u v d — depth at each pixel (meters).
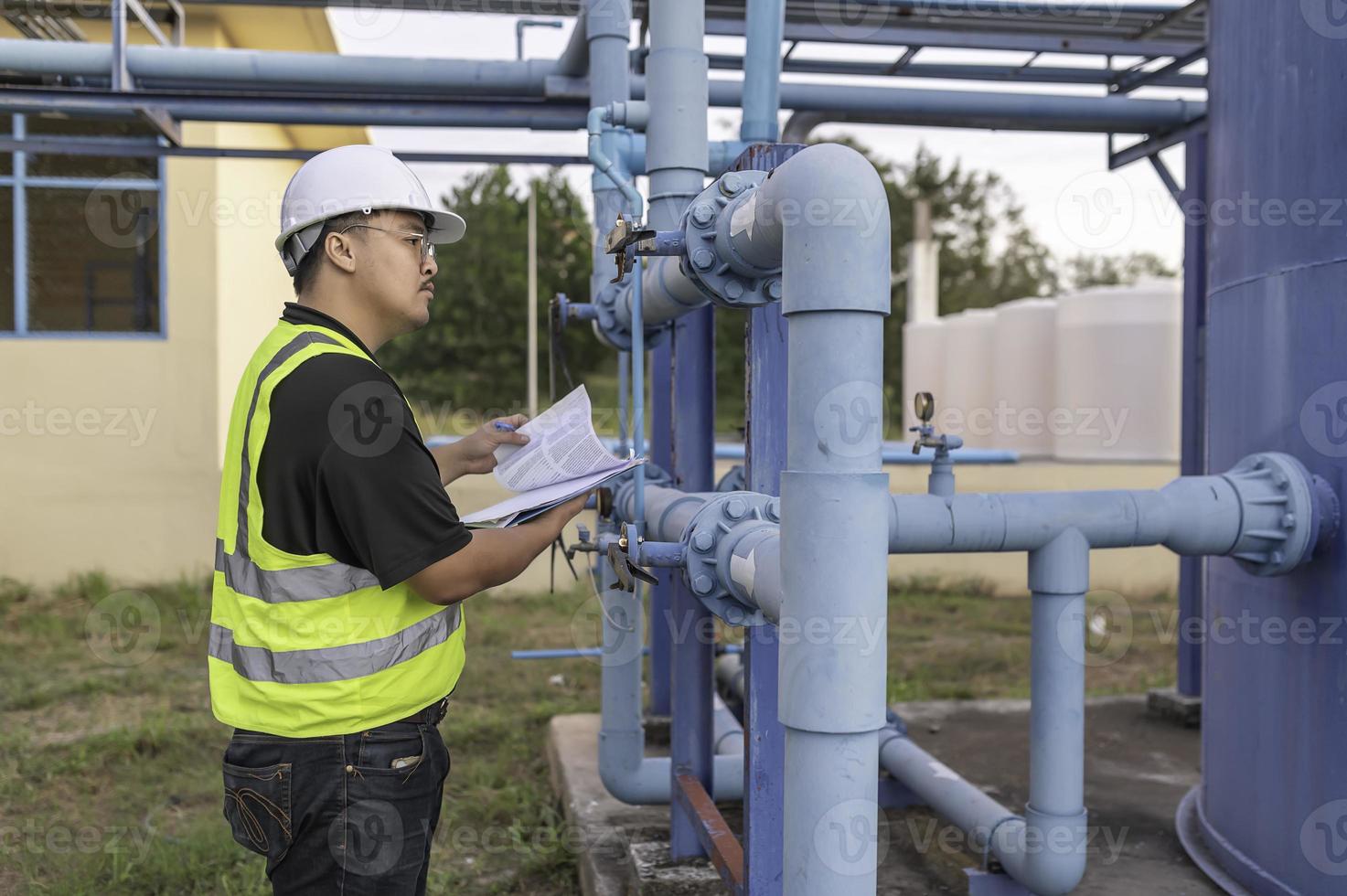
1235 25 2.71
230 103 4.20
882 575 1.31
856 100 4.42
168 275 7.54
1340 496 2.33
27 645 6.16
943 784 2.96
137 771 4.09
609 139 3.24
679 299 2.32
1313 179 2.38
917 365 11.19
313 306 1.66
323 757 1.54
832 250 1.29
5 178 7.57
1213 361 2.85
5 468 7.43
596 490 2.39
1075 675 2.36
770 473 2.11
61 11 4.89
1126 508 2.35
